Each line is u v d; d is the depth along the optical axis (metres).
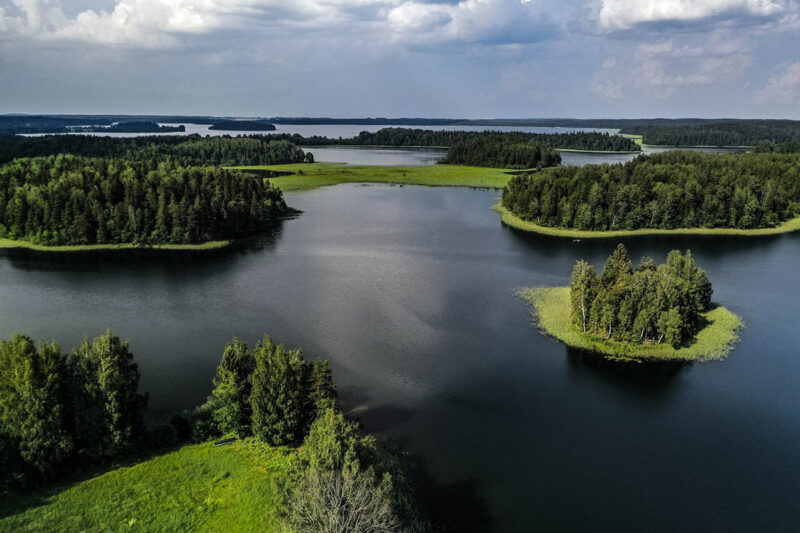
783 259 141.12
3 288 112.56
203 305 103.88
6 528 45.09
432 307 103.31
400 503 47.06
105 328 92.62
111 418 54.31
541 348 86.44
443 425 65.69
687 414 69.25
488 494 54.19
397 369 79.06
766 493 55.47
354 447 47.56
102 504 48.81
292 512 42.84
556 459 60.00
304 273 124.94
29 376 50.91
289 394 57.94
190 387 73.00
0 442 49.09
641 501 53.94
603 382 76.56
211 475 53.59
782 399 72.88
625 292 87.44
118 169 187.38
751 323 97.31
